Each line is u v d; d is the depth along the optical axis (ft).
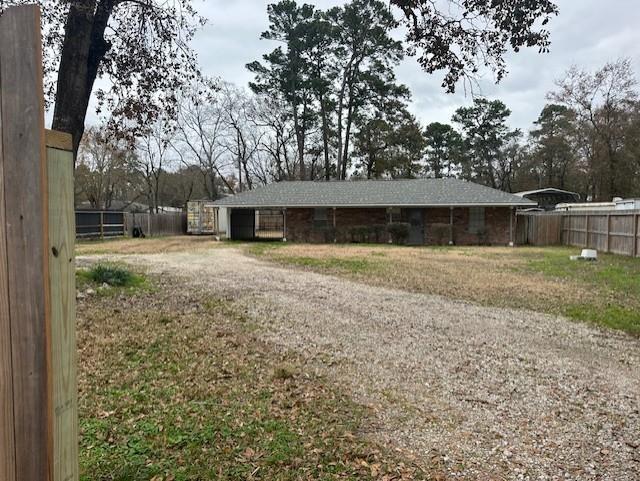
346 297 27.43
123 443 9.30
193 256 51.01
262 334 18.88
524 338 19.01
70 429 3.54
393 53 96.78
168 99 30.07
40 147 3.15
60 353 3.43
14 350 3.20
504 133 138.92
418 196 75.46
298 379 13.84
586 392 13.32
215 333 18.66
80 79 23.58
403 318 22.31
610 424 11.19
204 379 13.44
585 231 63.31
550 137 124.88
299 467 8.77
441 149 149.89
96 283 27.43
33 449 3.21
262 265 43.27
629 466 9.19
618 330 20.35
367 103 112.27
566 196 112.37
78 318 20.16
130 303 23.77
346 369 15.02
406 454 9.57
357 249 61.26
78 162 106.63
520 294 28.30
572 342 18.48
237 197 82.33
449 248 64.90
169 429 10.03
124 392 12.21
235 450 9.28
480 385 13.82
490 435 10.57
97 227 81.87
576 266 41.37
